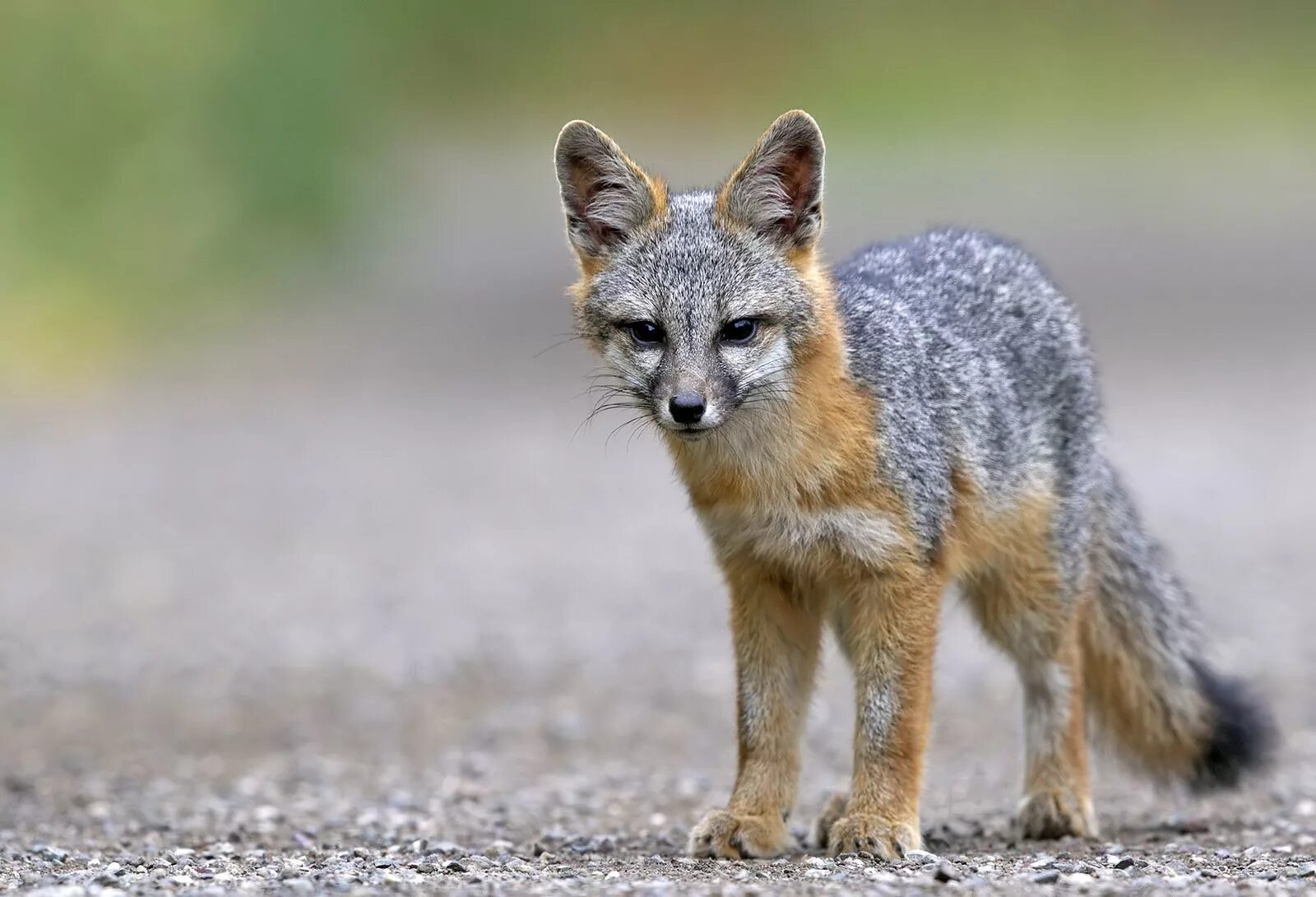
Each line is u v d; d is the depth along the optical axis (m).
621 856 8.07
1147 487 19.88
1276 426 23.14
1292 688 12.56
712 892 6.36
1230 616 14.66
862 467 7.97
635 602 15.95
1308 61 55.75
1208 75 55.00
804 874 7.06
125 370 28.28
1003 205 40.19
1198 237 37.53
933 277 9.04
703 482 8.24
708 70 59.12
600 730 12.02
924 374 8.41
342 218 36.38
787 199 8.27
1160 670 9.48
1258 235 37.88
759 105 56.00
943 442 8.36
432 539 18.53
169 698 12.73
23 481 21.03
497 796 10.10
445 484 21.42
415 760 11.20
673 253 8.29
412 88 56.34
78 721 12.05
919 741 8.07
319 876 6.88
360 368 29.75
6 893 6.42
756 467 8.02
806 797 10.17
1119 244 36.78
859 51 58.50
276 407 26.38
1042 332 9.19
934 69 56.19
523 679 13.45
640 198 8.48
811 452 7.94
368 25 39.81
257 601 15.83
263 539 18.33
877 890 6.39
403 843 8.55
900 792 8.00
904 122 52.38
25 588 16.05
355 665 13.78
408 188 43.59
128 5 29.25
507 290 36.84
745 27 61.34
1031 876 6.81
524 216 46.84
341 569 17.11
